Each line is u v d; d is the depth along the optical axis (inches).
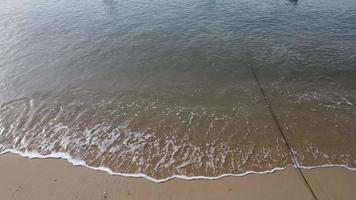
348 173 295.1
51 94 448.1
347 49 568.7
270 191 276.4
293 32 651.5
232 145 339.6
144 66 523.8
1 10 887.1
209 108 407.5
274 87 452.8
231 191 277.6
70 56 569.0
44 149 337.4
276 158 318.3
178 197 272.2
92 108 413.7
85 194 277.0
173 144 343.3
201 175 297.9
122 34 663.8
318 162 310.5
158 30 678.5
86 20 764.0
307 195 270.8
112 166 311.4
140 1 898.7
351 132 353.1
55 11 851.4
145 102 424.5
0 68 526.9
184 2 871.1
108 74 502.0
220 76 485.7
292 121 376.5
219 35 640.4
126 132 364.5
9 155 328.5
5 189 283.9
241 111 398.9
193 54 559.8
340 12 773.9
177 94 441.7
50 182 291.1
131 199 271.1
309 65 512.4
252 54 553.0
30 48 610.5
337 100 418.6
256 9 802.8
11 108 414.3
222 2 864.9
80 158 323.3
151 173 301.6
